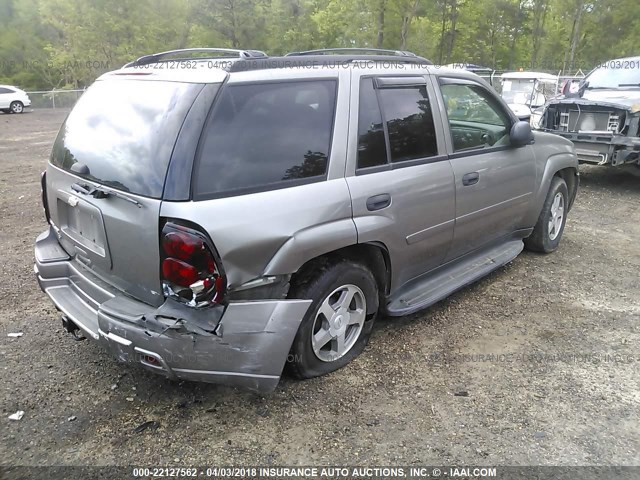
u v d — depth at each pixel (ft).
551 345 12.17
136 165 8.77
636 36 82.99
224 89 8.84
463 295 14.83
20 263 16.90
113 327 8.70
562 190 17.99
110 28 88.63
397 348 11.96
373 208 10.65
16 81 141.38
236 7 82.94
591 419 9.66
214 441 9.04
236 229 8.48
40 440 9.02
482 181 13.66
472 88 14.12
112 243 9.16
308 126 9.88
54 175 10.95
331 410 9.84
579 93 31.07
